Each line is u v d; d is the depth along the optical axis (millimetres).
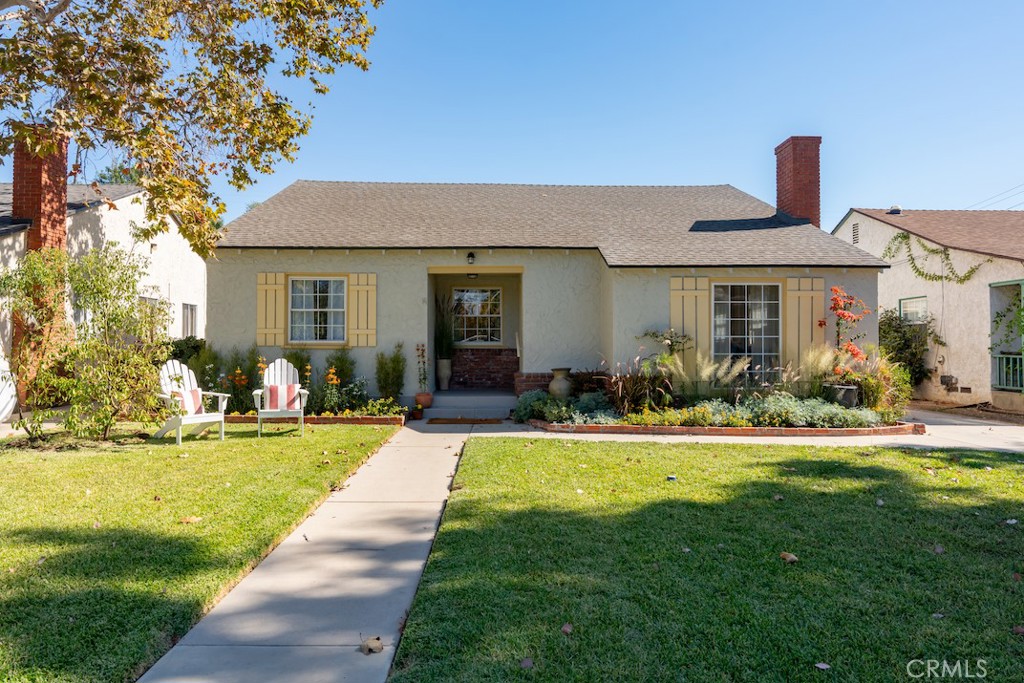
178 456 6910
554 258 11680
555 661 2504
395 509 5008
